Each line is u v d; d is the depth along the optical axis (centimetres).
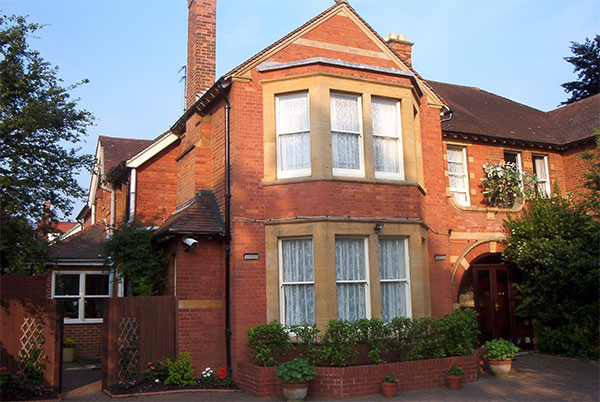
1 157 1050
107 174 1833
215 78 1681
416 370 1115
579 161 1862
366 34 1384
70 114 1127
